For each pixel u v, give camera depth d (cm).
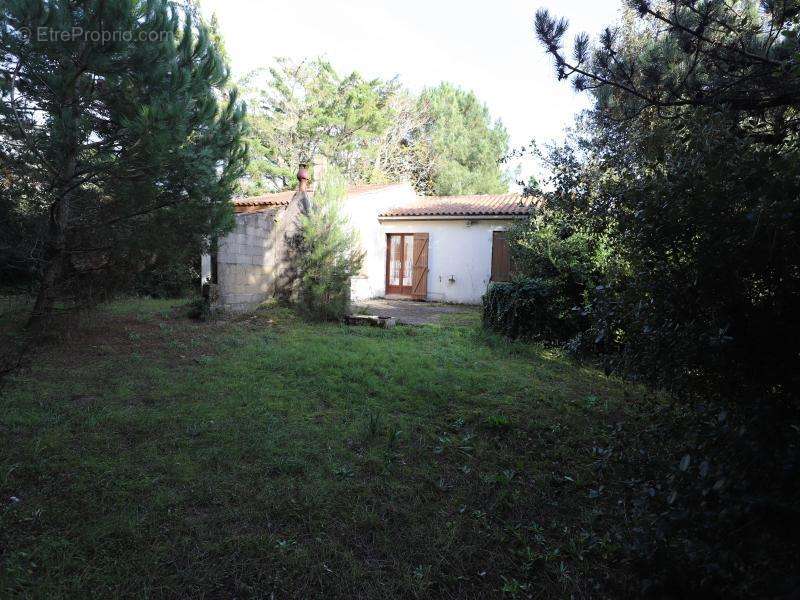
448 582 218
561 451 357
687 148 237
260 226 912
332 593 207
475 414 418
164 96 521
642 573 211
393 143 2544
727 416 196
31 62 468
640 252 248
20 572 203
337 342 670
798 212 182
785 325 219
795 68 262
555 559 237
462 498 288
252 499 270
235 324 767
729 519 174
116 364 505
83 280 586
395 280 1488
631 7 390
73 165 523
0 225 523
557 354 665
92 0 466
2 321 560
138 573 210
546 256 757
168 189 562
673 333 223
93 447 318
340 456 328
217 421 371
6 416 350
